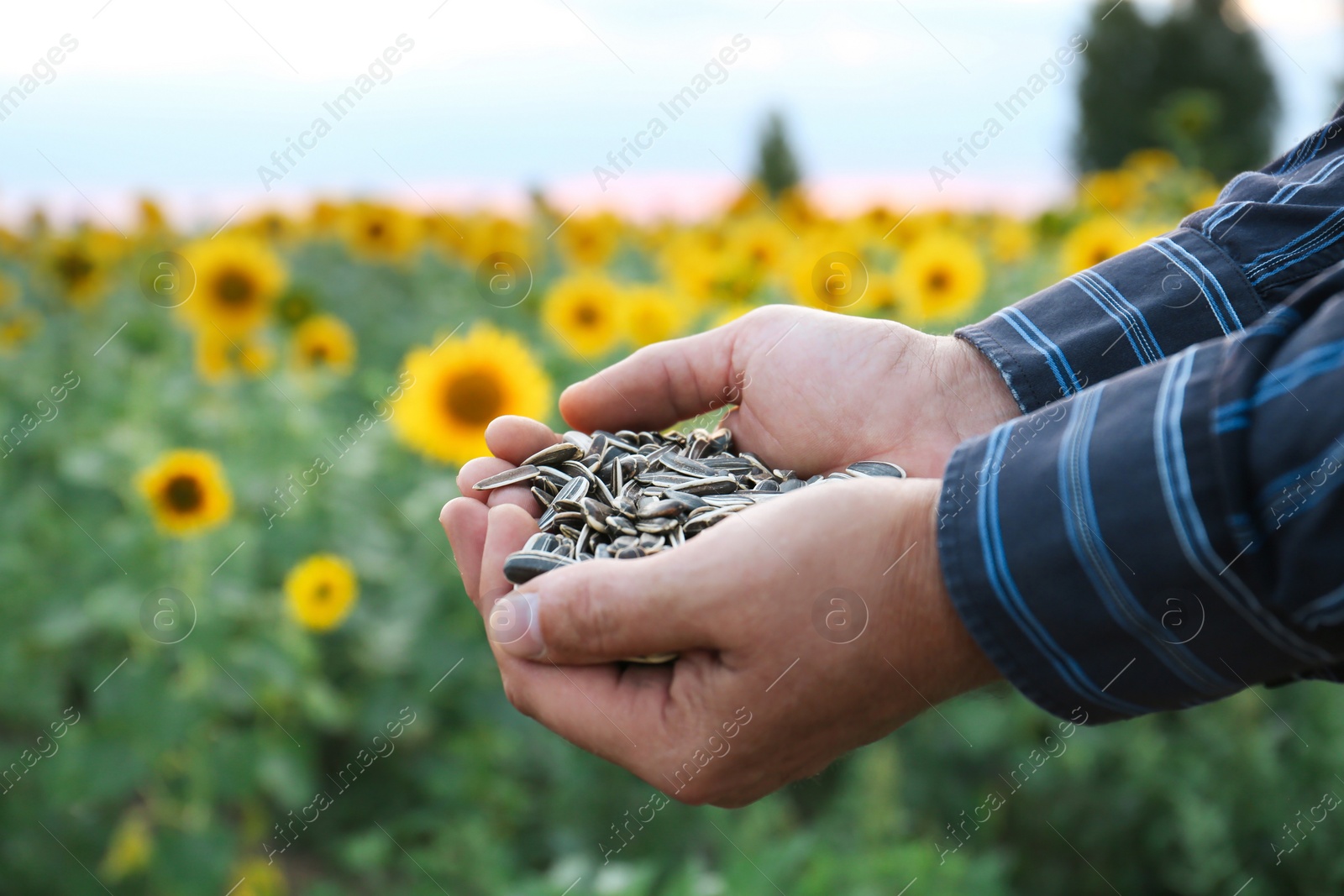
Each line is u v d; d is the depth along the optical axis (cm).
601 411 203
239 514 281
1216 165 504
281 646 250
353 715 274
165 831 234
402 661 272
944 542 105
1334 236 147
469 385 256
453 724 288
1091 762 266
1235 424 90
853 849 241
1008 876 265
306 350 331
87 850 249
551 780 283
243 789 238
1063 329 161
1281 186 153
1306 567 86
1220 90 757
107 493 308
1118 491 96
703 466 185
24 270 510
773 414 198
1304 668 99
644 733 136
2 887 235
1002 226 432
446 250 489
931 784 279
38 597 277
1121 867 260
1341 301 89
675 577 124
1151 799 258
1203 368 96
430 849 262
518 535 160
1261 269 152
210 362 326
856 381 192
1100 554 97
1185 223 164
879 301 322
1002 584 102
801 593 121
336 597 241
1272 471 87
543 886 191
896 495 121
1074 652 101
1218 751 259
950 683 123
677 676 135
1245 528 89
